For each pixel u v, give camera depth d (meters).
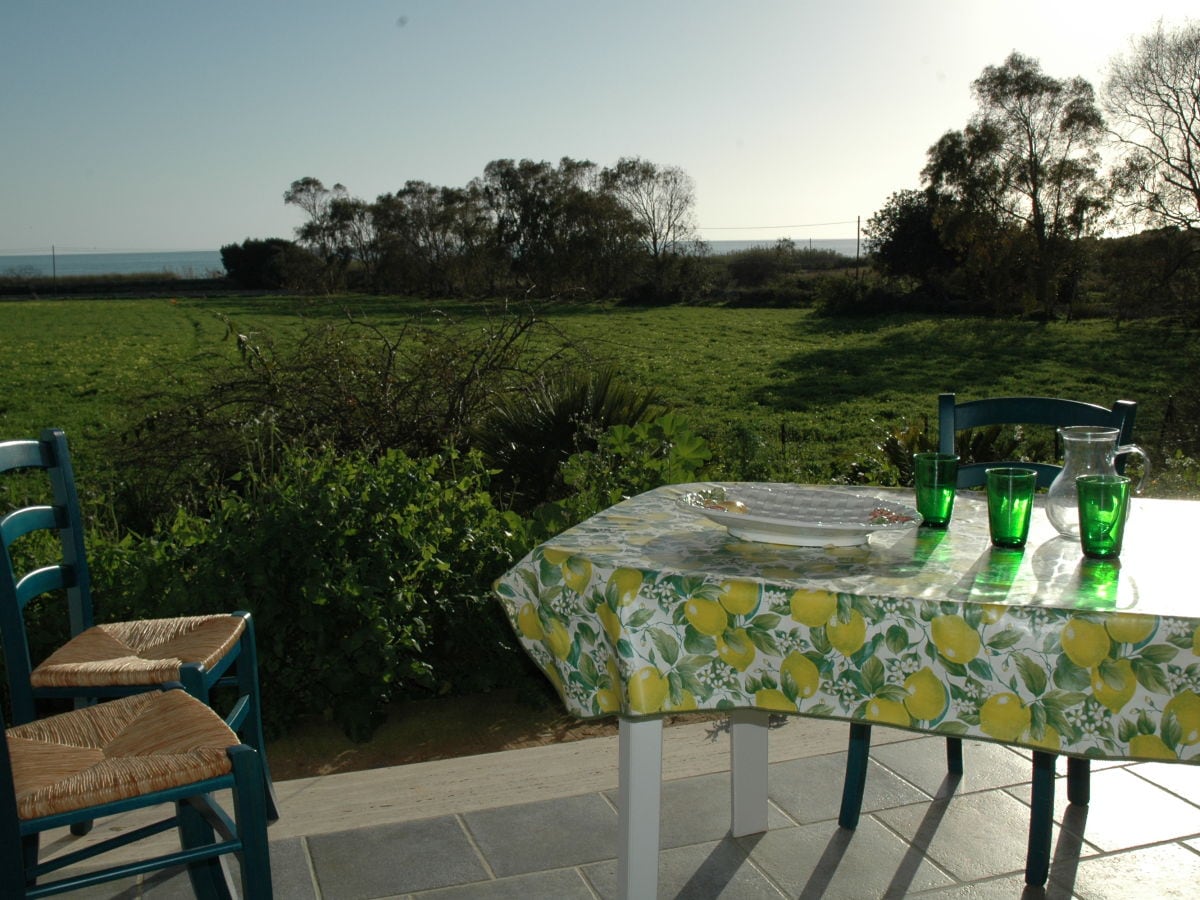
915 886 2.36
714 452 7.74
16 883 1.70
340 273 58.72
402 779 2.92
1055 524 2.14
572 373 7.15
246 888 1.86
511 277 56.88
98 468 8.38
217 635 2.51
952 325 36.84
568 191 58.03
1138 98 27.83
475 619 4.07
